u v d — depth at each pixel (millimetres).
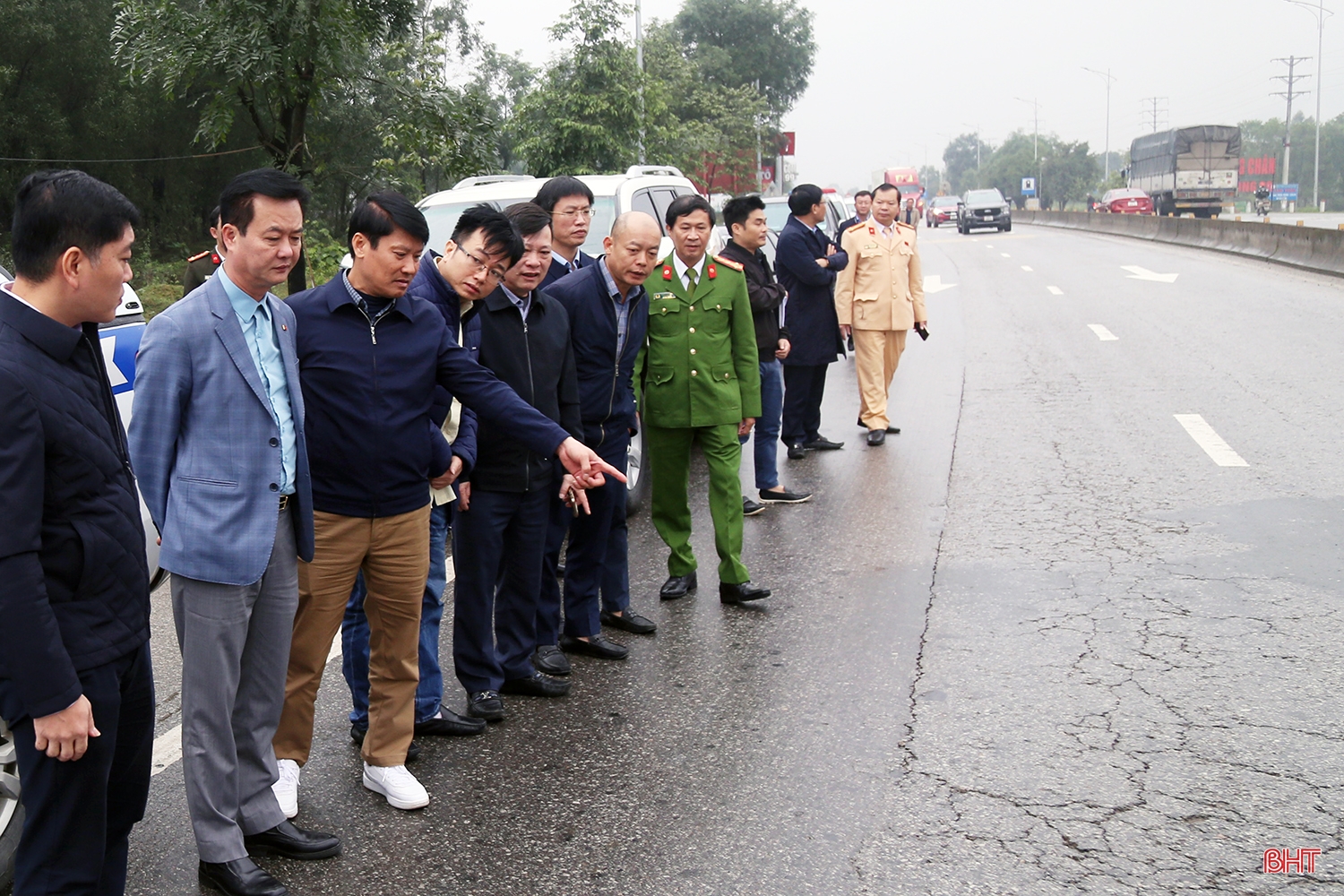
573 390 4641
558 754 4195
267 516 3213
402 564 3727
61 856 2582
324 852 3506
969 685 4609
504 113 36219
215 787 3270
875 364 9164
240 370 3152
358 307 3555
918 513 7160
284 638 3414
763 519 7277
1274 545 6156
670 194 8836
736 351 5715
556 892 3297
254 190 3074
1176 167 49125
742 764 4039
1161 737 4082
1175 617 5215
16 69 24391
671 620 5578
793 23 49969
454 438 4211
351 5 14578
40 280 2428
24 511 2354
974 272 24188
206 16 13742
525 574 4602
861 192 12531
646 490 7898
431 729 4367
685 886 3297
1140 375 11430
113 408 2668
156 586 4328
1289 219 53781
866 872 3328
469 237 3943
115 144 27250
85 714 2449
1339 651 4758
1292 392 10141
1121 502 7152
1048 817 3586
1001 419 9820
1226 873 3250
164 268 26172
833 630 5301
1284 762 3873
